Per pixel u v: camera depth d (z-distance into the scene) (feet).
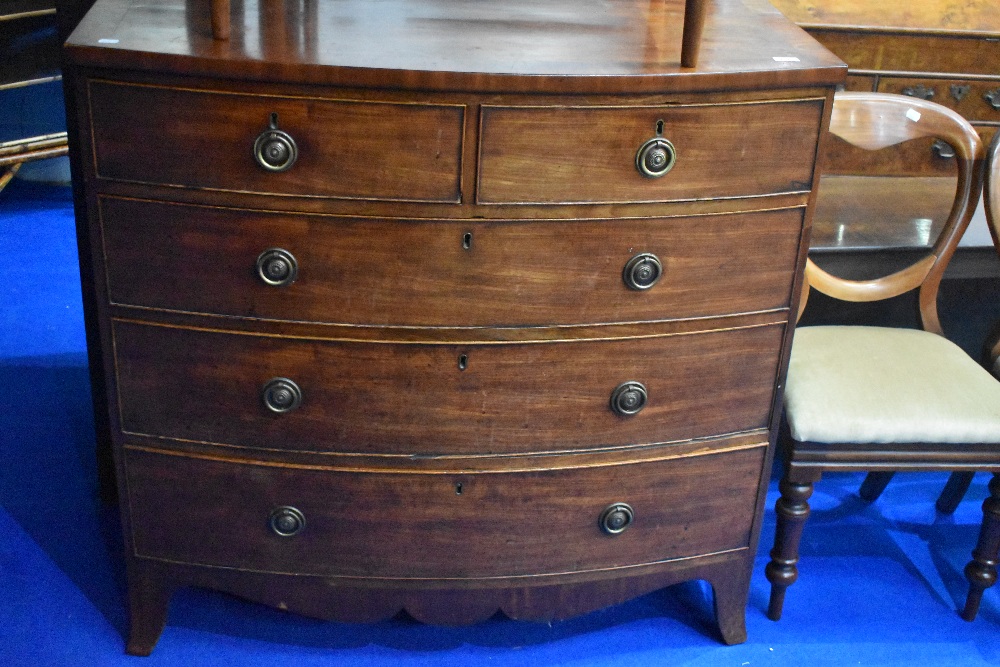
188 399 5.51
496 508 5.82
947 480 8.41
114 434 5.64
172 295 5.23
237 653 6.43
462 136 4.84
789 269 5.52
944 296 8.66
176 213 5.03
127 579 6.29
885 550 7.63
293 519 5.78
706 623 6.89
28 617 6.51
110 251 5.15
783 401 6.38
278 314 5.25
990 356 7.08
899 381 6.47
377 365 5.38
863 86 7.87
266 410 5.50
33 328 9.49
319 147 4.84
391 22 5.49
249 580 6.06
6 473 7.72
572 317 5.36
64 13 5.98
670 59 5.08
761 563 7.47
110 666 6.26
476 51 5.03
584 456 5.75
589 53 5.12
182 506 5.83
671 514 6.07
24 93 10.94
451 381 5.44
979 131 8.18
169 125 4.82
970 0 7.78
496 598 6.15
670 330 5.49
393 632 6.68
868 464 6.34
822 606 7.08
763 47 5.34
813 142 5.20
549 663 6.52
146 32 4.92
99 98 4.79
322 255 5.10
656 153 4.99
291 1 5.74
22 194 12.15
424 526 5.84
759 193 5.24
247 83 4.71
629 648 6.66
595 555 6.09
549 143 4.91
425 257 5.12
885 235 7.70
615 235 5.18
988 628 6.99
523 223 5.07
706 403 5.78
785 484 6.44
